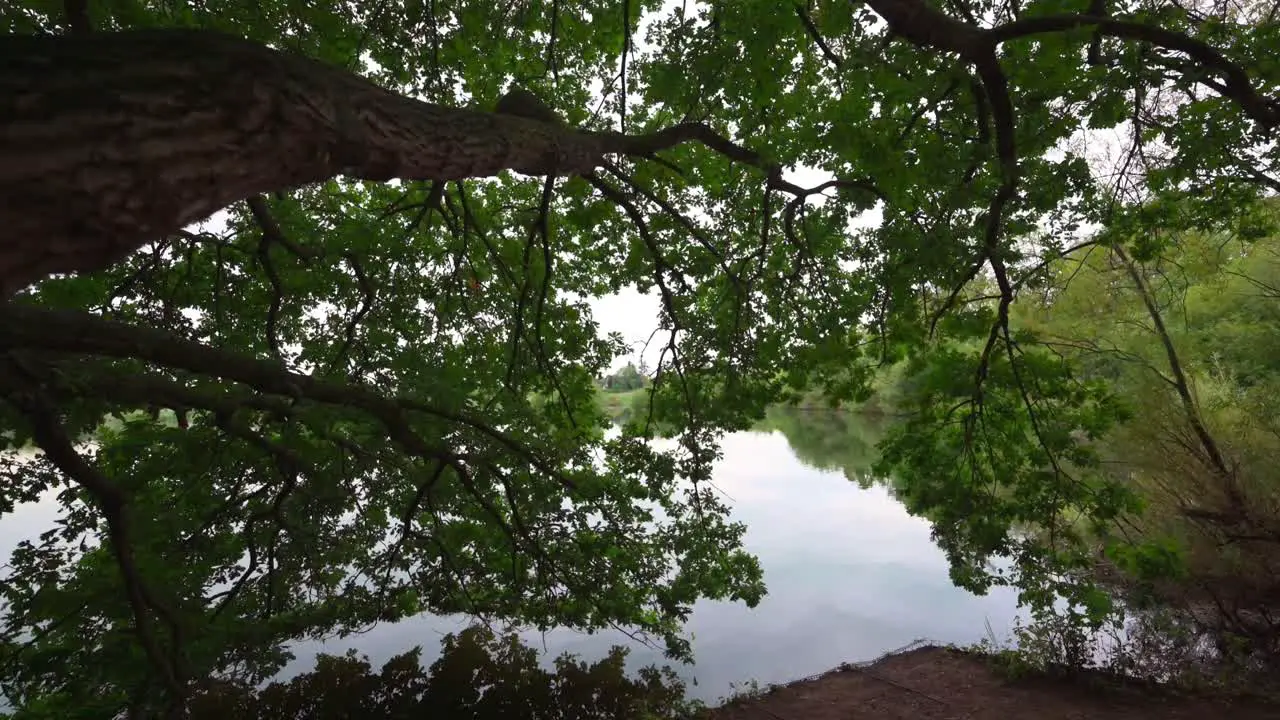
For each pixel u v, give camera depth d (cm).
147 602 288
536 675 779
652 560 670
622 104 413
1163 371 955
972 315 543
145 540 345
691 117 482
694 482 598
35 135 82
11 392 245
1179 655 725
